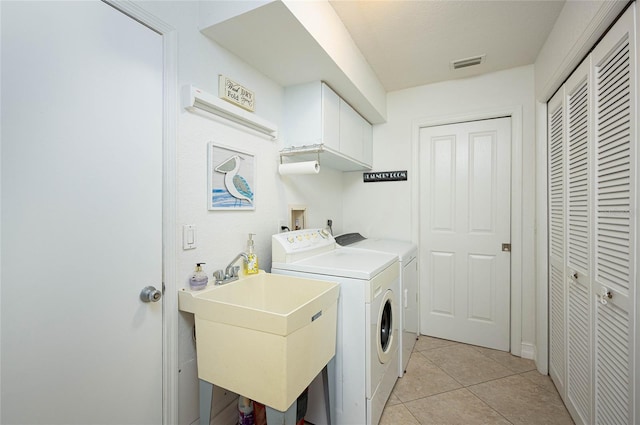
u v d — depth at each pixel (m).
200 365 1.19
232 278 1.44
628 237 1.04
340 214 2.92
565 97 1.66
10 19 0.79
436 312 2.63
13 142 0.80
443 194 2.61
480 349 2.40
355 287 1.42
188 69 1.29
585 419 1.39
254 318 1.03
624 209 1.07
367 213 2.87
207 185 1.38
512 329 2.33
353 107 2.35
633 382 1.00
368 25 1.76
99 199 0.98
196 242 1.32
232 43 1.44
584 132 1.42
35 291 0.84
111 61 1.01
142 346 1.12
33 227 0.83
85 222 0.95
